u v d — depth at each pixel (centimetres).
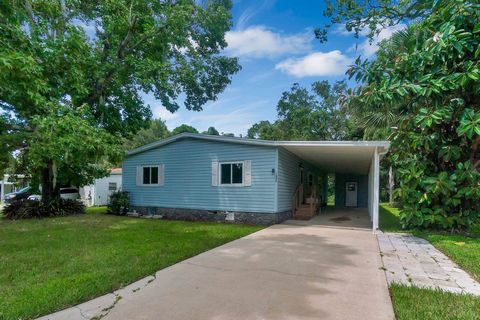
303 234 827
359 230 915
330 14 1372
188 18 1523
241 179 1092
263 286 409
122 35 1375
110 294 381
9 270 468
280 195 1072
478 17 726
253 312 328
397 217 1334
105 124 1436
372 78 881
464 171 805
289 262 530
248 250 623
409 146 886
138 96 1577
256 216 1055
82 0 1288
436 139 843
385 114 1325
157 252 585
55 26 1004
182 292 387
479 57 747
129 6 1334
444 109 769
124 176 1410
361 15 1318
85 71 1191
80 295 367
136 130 1641
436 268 505
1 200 2784
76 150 778
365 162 1372
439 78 754
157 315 321
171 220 1174
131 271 462
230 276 451
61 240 713
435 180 822
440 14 769
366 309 337
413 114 886
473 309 336
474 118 714
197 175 1193
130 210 1374
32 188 1441
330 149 1033
